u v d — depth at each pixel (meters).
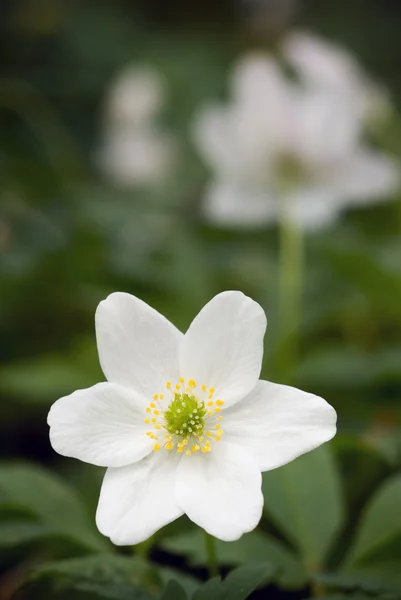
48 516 0.20
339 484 0.21
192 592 0.18
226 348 0.18
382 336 0.32
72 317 0.34
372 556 0.20
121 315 0.18
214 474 0.17
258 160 0.36
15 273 0.33
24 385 0.27
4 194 0.41
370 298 0.31
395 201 0.42
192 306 0.33
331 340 0.33
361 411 0.27
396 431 0.25
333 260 0.30
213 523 0.17
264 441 0.18
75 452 0.17
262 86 0.35
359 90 0.38
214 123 0.35
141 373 0.18
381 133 0.40
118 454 0.18
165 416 0.18
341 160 0.35
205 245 0.41
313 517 0.20
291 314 0.31
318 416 0.17
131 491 0.17
